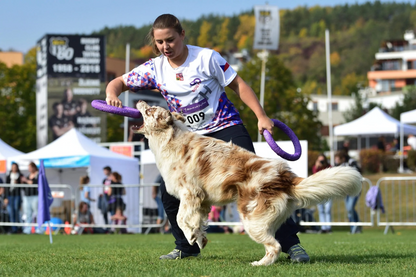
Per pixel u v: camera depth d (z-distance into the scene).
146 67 5.47
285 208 4.60
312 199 4.59
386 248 7.09
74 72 25.30
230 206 14.86
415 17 141.88
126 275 4.00
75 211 14.48
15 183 14.73
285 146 11.36
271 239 4.68
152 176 15.91
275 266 4.59
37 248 7.48
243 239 10.89
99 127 25.39
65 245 8.30
